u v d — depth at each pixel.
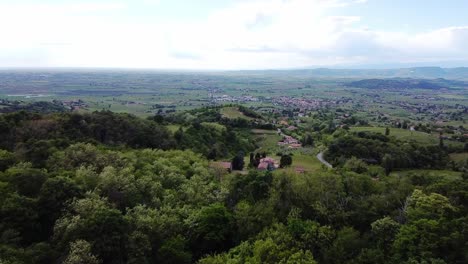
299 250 55.28
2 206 58.03
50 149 83.19
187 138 129.38
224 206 71.69
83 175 71.94
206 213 66.88
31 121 96.75
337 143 135.88
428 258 52.97
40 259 52.94
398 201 69.50
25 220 58.12
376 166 116.94
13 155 77.88
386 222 60.53
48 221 61.06
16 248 53.41
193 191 76.31
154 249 60.97
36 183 66.12
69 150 83.38
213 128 156.25
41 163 78.69
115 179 71.25
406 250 56.00
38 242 57.75
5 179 65.19
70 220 57.94
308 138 171.62
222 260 55.06
